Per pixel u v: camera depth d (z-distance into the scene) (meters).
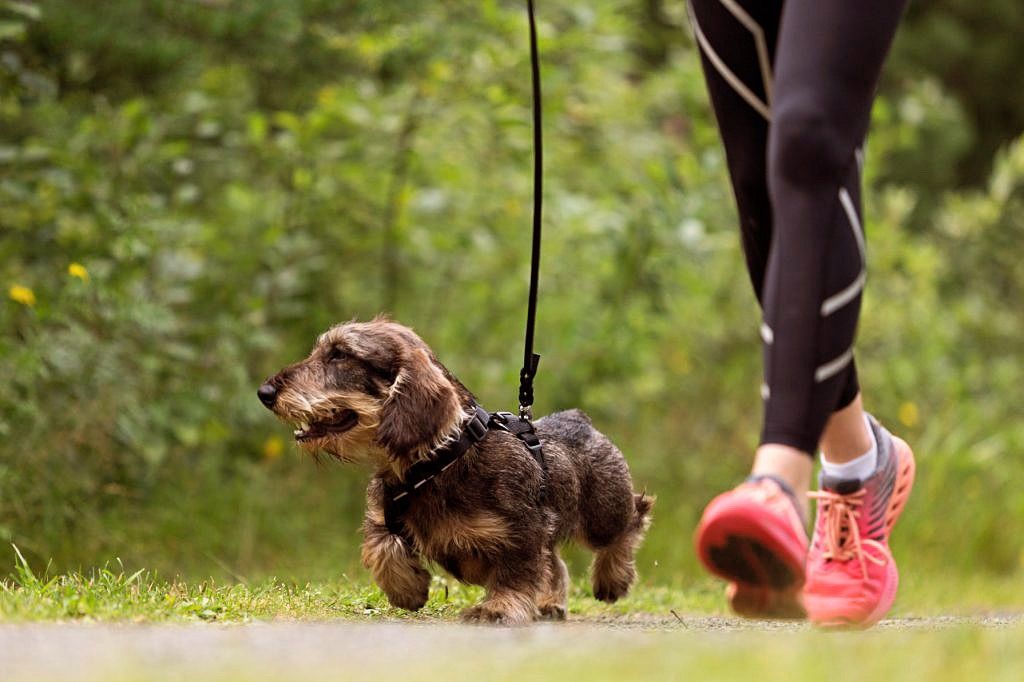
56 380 9.12
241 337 10.45
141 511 9.79
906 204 15.34
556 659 3.61
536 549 5.88
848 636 4.11
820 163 4.06
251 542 9.96
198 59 11.30
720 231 12.96
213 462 10.76
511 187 12.22
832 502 5.15
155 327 9.58
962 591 10.15
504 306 12.96
